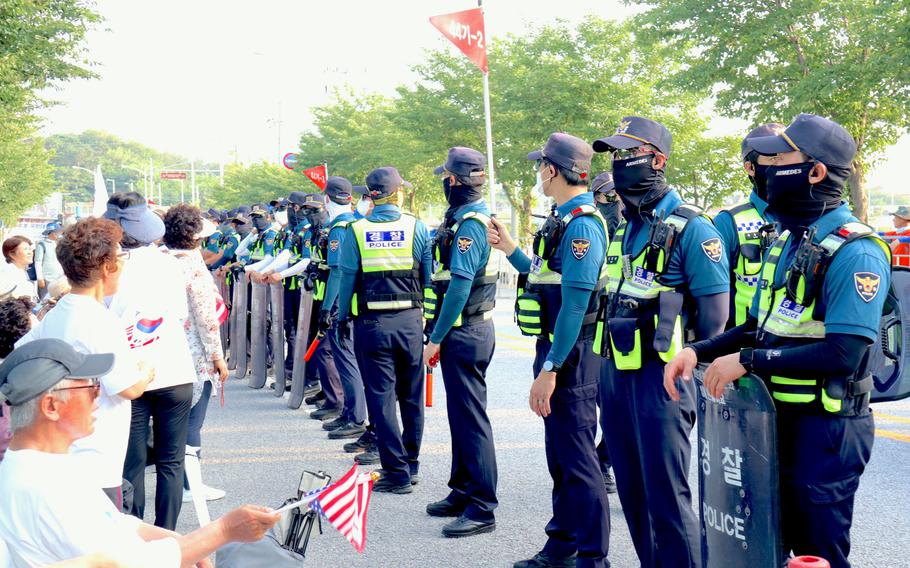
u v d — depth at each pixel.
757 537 2.91
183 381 4.81
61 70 23.06
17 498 2.39
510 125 28.02
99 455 3.90
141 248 4.77
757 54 22.88
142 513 4.84
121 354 3.87
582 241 4.25
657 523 3.72
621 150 3.80
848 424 2.98
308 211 9.43
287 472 7.04
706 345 3.25
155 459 4.86
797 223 3.08
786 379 3.00
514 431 8.02
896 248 14.48
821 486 2.99
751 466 2.92
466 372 5.43
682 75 23.61
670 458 3.67
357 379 8.12
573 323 4.23
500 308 21.00
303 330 9.41
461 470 5.79
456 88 30.00
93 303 3.88
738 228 4.79
